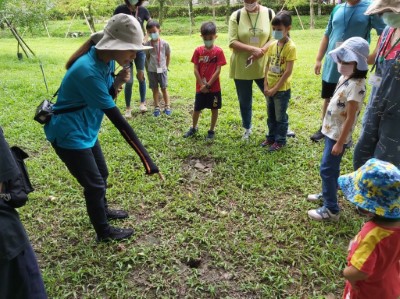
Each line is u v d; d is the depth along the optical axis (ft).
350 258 6.21
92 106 8.89
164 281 9.19
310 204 11.98
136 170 14.43
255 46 14.97
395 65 9.50
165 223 11.28
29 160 15.33
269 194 12.67
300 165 14.30
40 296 6.89
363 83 9.89
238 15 15.06
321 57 16.10
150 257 9.93
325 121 10.75
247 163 14.52
